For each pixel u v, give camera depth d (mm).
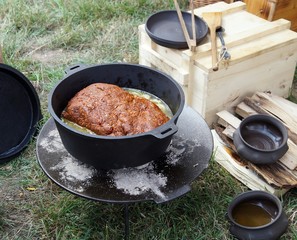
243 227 865
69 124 840
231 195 1007
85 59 1494
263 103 1134
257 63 1134
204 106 1110
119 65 898
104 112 821
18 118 1130
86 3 1749
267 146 1035
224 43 1113
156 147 764
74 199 979
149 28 1210
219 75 1076
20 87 1133
